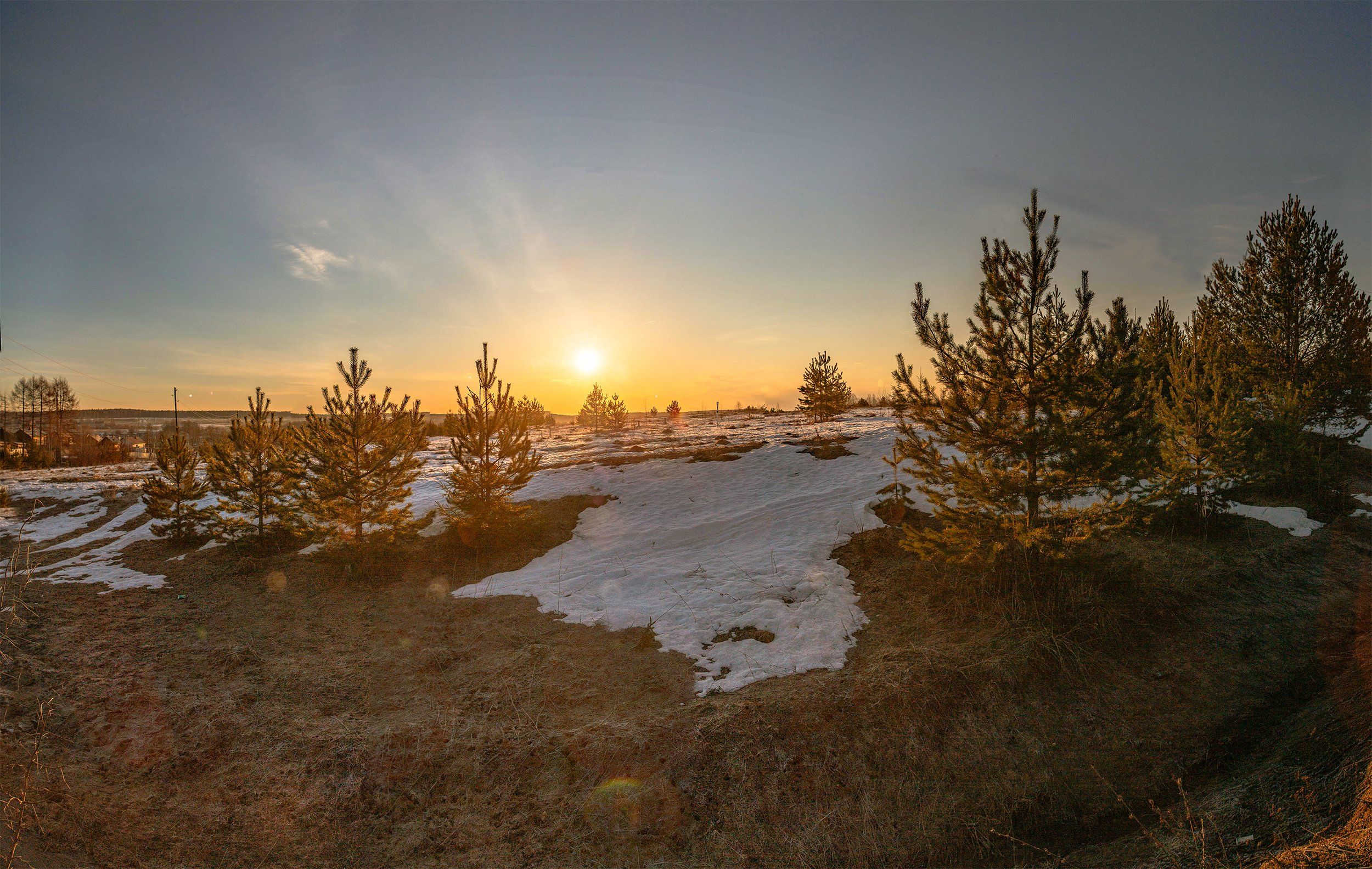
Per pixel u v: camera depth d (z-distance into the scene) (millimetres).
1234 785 6875
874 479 19578
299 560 16891
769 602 12969
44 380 69312
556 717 9086
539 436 51656
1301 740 7273
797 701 8914
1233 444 13938
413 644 11656
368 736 8430
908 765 7926
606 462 24703
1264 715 8297
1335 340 19609
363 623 12688
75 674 9641
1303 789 6137
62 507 25625
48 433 66625
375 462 15969
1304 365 20078
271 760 7957
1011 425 10461
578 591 14320
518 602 13766
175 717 8688
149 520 22438
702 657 11023
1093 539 10227
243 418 18219
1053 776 7668
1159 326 21719
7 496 26047
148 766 7688
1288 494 16594
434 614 13211
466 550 17328
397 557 16750
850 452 23109
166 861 6363
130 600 13961
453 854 6805
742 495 20281
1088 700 8797
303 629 12336
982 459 10898
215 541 19125
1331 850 4625
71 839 6312
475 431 17094
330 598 14148
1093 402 10094
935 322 10844
